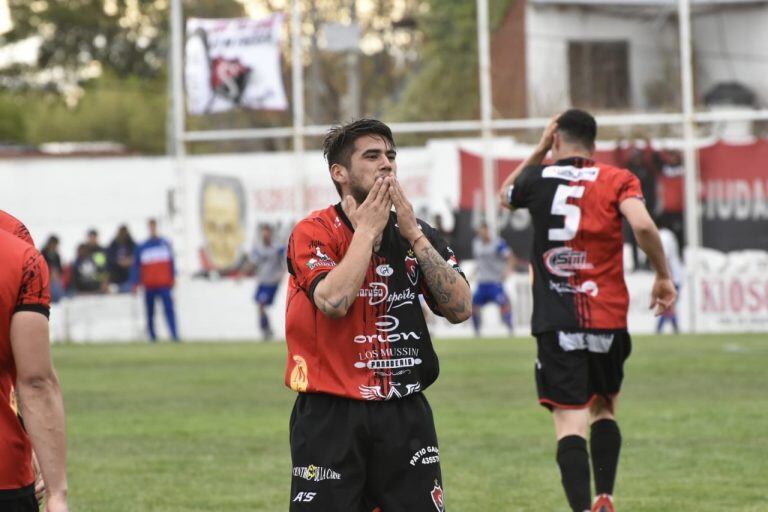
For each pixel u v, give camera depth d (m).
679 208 73.88
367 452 15.18
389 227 15.48
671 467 27.27
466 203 76.38
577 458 20.69
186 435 33.47
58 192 102.56
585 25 101.94
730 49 101.62
